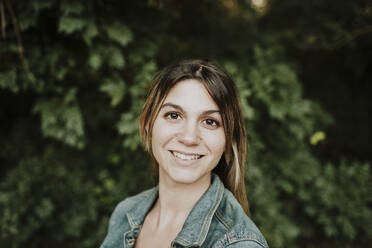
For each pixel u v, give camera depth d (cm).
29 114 307
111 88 244
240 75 268
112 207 286
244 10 299
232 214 108
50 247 294
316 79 387
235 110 112
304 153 314
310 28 325
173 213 115
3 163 304
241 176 122
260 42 310
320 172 319
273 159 303
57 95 254
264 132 308
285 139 306
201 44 302
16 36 232
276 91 278
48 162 286
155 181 145
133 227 123
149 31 266
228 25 308
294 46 331
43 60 241
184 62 110
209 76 103
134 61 253
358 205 307
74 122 244
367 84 399
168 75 107
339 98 396
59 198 279
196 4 300
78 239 299
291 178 303
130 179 288
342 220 303
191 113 101
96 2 238
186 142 101
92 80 270
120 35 234
